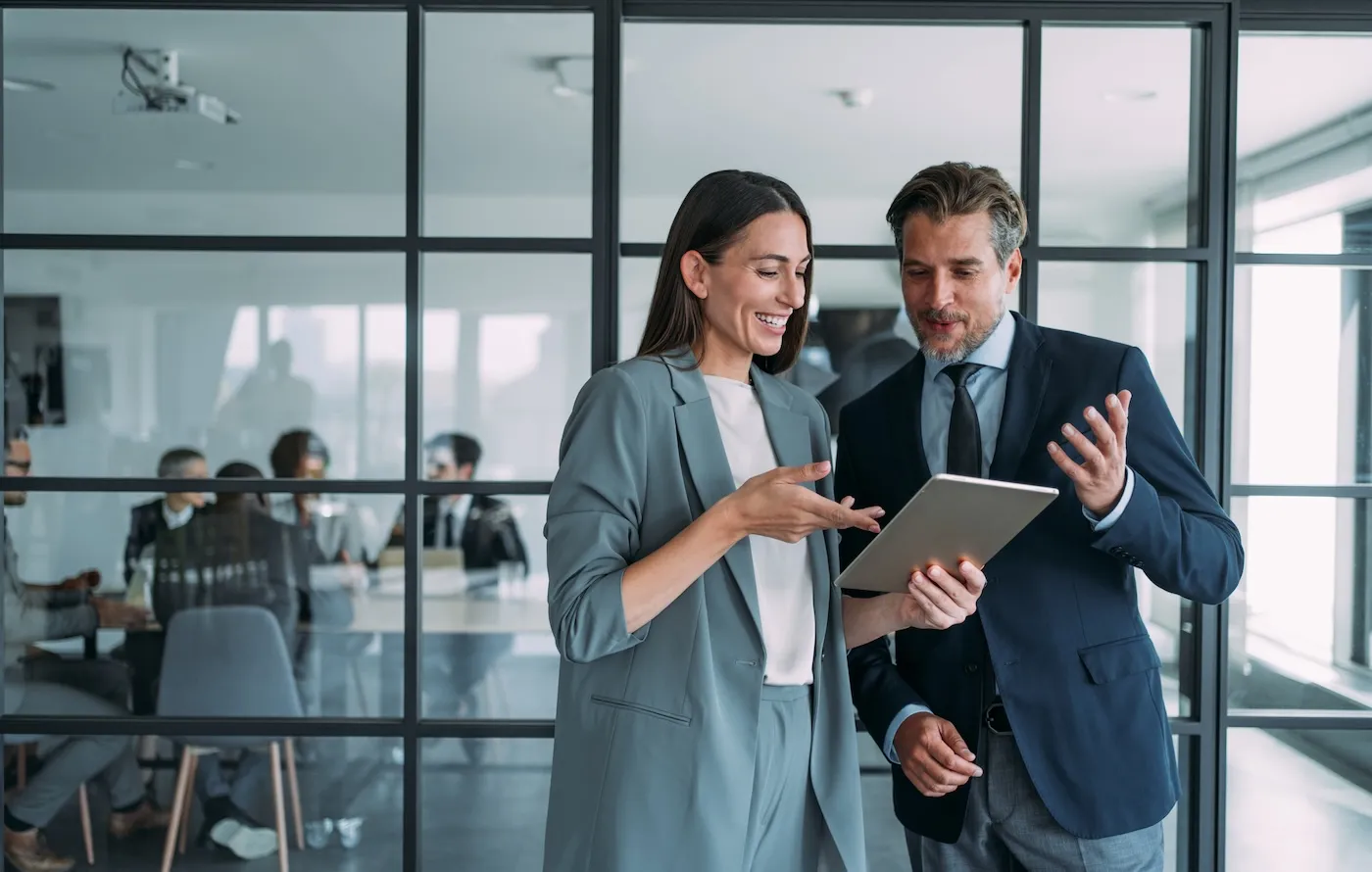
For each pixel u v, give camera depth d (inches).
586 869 53.4
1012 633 60.2
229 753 91.1
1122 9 88.7
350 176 90.0
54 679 91.0
